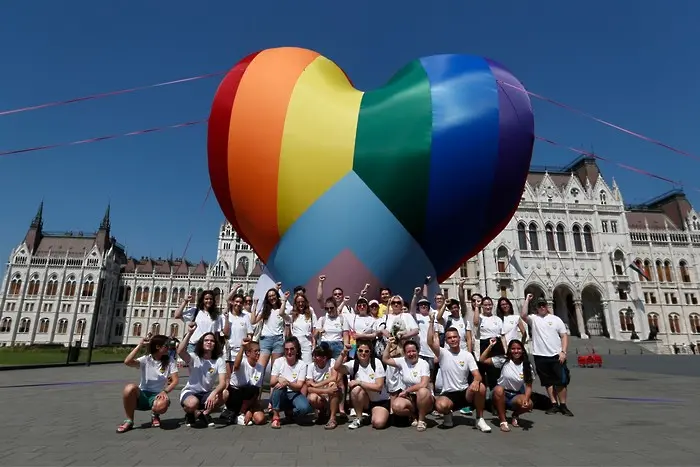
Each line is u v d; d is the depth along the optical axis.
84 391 12.35
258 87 10.62
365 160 10.00
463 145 9.80
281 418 7.76
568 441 6.12
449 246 10.87
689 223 62.69
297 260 10.55
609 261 53.34
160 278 83.81
